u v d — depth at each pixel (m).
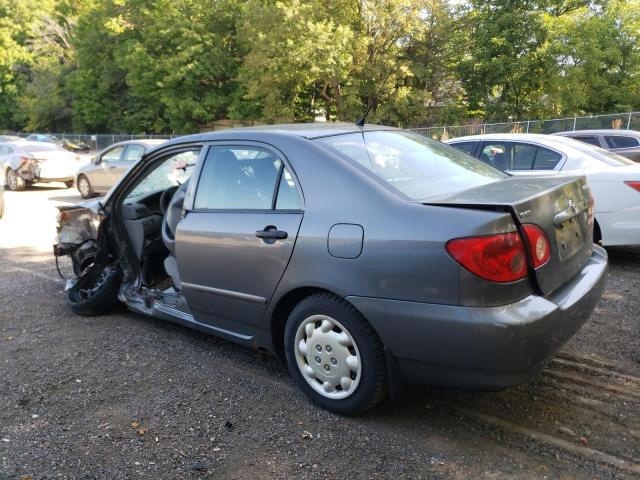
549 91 28.05
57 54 50.34
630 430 2.94
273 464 2.74
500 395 3.37
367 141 3.51
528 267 2.65
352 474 2.64
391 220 2.78
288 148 3.34
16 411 3.31
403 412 3.20
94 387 3.61
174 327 4.70
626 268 6.21
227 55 35.72
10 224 10.60
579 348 3.99
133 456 2.83
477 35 29.61
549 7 29.39
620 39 26.84
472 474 2.62
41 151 17.19
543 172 6.58
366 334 2.90
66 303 5.37
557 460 2.71
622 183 5.93
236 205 3.55
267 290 3.30
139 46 37.03
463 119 31.47
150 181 5.21
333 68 27.73
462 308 2.56
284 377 3.71
